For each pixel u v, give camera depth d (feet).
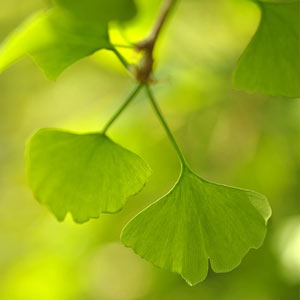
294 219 2.87
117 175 2.05
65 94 4.63
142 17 2.31
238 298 3.22
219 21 3.46
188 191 2.04
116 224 3.53
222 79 3.17
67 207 2.06
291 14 2.11
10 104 5.25
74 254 3.83
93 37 2.06
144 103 3.11
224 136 3.19
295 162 3.10
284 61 2.10
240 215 2.03
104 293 4.06
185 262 2.02
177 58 3.22
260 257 3.13
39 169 2.06
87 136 2.06
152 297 3.58
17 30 2.02
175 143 2.05
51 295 3.98
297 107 2.97
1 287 3.99
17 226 4.36
